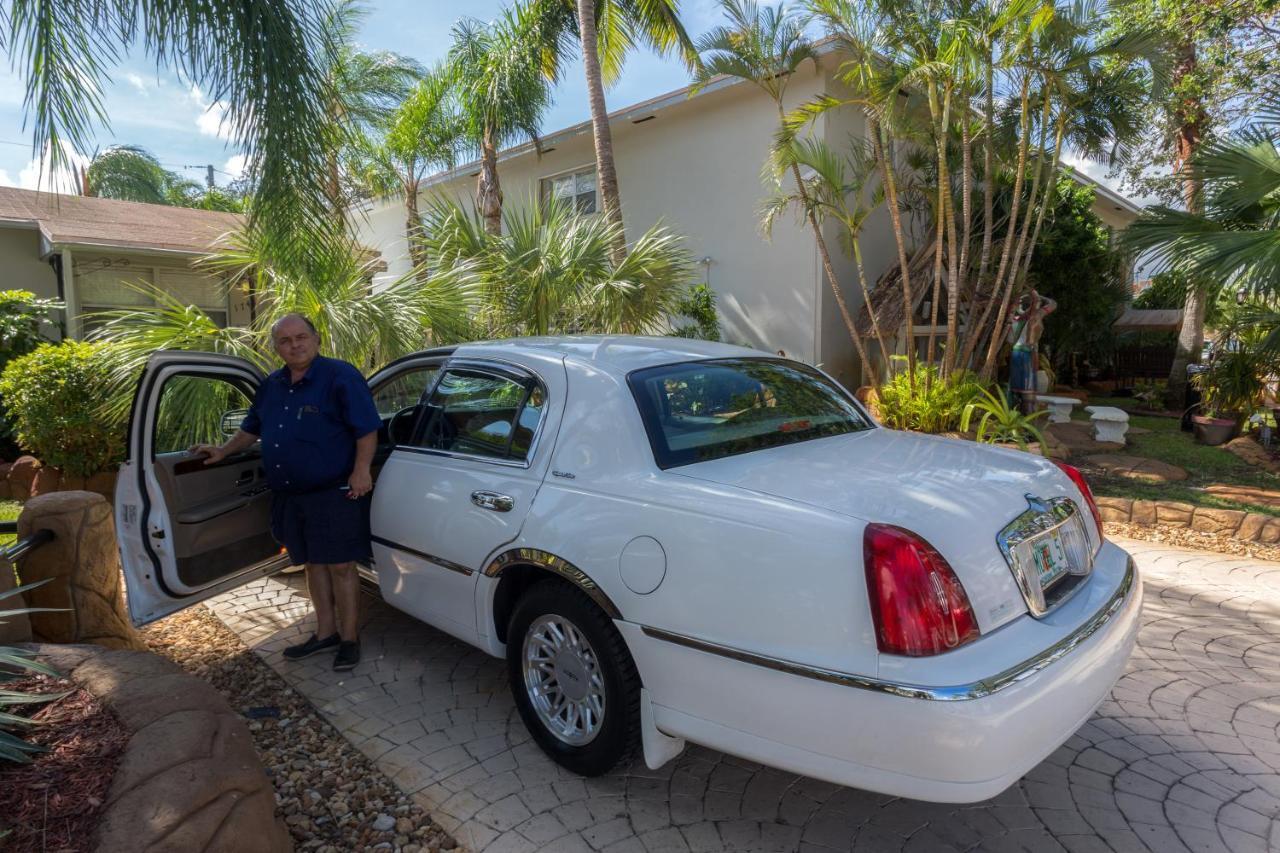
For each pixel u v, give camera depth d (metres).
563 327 8.34
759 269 13.02
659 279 8.40
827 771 2.30
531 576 3.29
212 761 2.21
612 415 3.06
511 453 3.37
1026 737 2.19
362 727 3.47
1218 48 9.63
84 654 2.95
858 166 11.43
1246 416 9.59
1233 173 6.89
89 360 7.38
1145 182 11.81
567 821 2.79
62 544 3.64
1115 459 8.56
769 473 2.76
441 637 4.46
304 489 3.82
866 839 2.69
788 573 2.37
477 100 13.58
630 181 14.82
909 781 2.17
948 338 9.25
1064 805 2.86
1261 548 5.94
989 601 2.33
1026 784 2.99
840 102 9.24
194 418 6.34
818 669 2.28
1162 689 3.74
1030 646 2.32
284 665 4.11
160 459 4.01
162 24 3.93
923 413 8.81
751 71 9.56
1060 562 2.76
